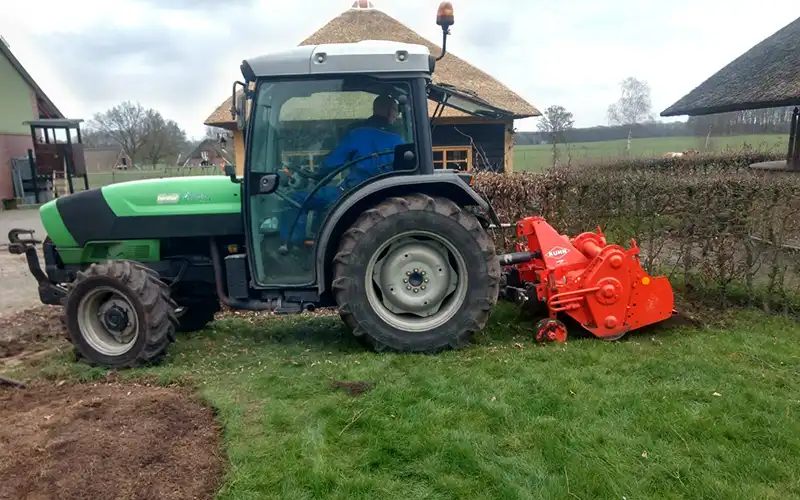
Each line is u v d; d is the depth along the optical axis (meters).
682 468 2.76
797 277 5.45
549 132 17.05
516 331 4.80
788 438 2.98
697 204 5.57
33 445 2.91
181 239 4.82
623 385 3.64
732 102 11.52
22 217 18.06
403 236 4.27
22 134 23.89
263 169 4.32
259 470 2.78
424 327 4.32
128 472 2.71
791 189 5.05
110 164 47.88
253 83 4.46
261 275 4.46
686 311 5.29
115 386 3.86
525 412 3.30
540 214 6.64
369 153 4.34
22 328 5.60
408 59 4.21
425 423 3.17
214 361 4.34
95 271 4.23
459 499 2.58
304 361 4.23
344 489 2.64
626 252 4.48
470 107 4.99
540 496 2.58
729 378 3.72
